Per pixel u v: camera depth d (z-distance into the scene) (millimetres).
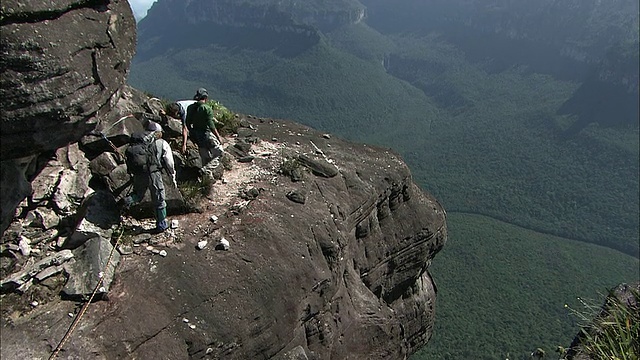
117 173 10641
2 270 8266
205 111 12039
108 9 8617
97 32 8195
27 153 7770
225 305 9461
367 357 13383
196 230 10617
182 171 12062
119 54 8820
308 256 11297
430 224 17844
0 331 7551
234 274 9922
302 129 18656
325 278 11414
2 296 8000
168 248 9906
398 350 14672
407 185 17641
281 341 10211
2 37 6668
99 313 8297
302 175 13891
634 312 8250
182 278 9398
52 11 7375
